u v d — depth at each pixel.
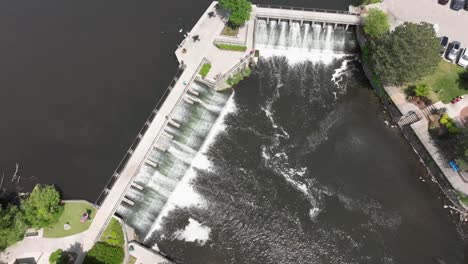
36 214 114.44
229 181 131.75
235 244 121.81
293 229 124.31
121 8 165.75
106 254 113.81
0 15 162.00
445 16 157.25
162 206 127.25
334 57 159.12
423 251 121.56
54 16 162.75
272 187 131.12
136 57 153.00
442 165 130.62
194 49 151.12
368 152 137.75
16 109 140.62
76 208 121.81
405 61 131.75
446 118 134.00
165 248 121.06
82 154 133.00
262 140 139.50
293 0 166.25
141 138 133.00
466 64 144.50
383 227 124.94
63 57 152.25
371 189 131.12
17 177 128.25
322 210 127.50
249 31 156.50
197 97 143.25
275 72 154.75
